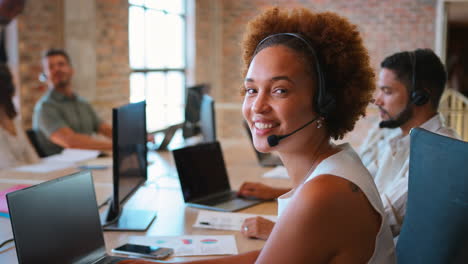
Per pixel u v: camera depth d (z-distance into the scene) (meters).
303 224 0.96
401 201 1.75
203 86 4.13
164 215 2.00
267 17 1.18
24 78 4.63
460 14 7.79
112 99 5.94
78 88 5.33
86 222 1.43
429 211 1.18
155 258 1.52
